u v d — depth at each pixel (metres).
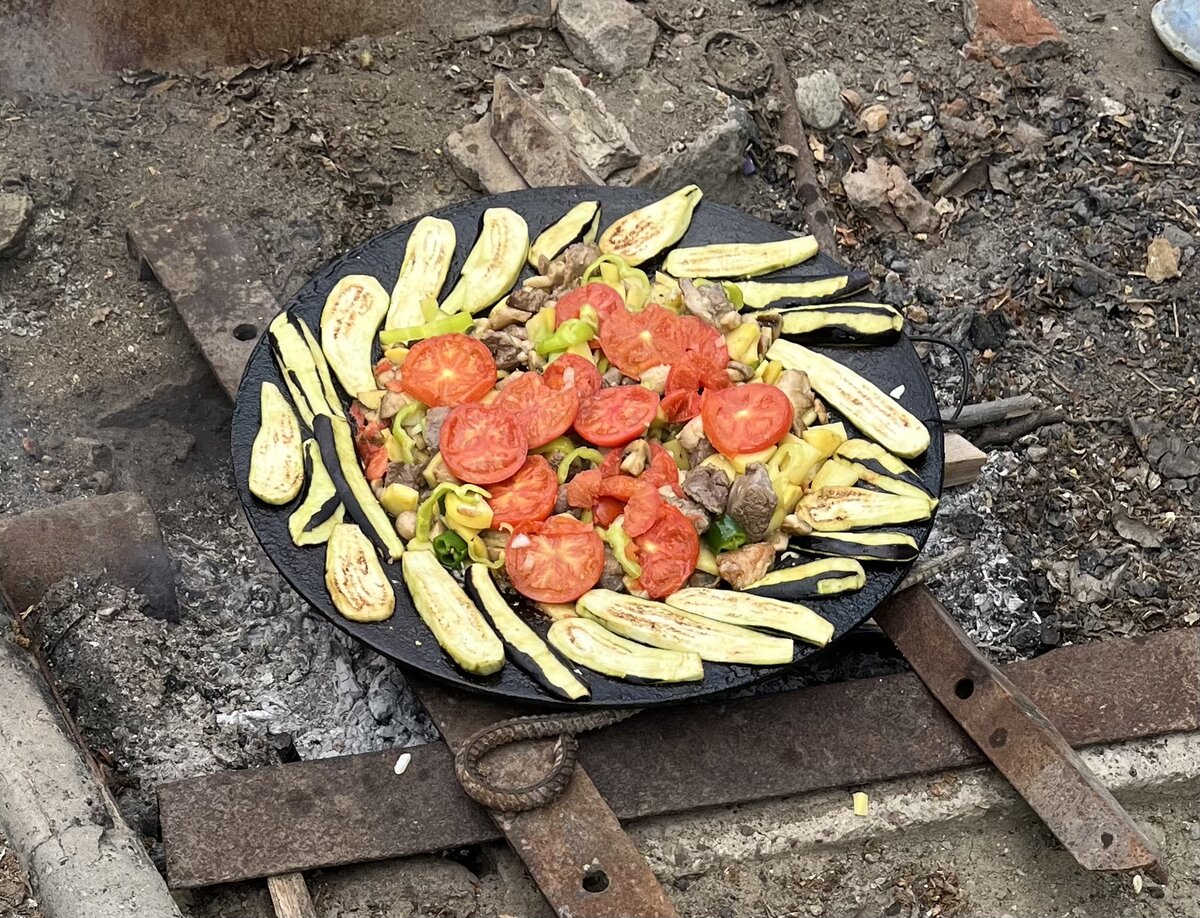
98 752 1.21
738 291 1.36
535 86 1.76
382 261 1.37
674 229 1.40
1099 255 1.69
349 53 1.78
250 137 1.69
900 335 1.34
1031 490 1.50
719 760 1.18
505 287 1.36
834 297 1.37
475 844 1.16
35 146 1.62
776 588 1.17
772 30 1.85
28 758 1.10
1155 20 1.89
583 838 1.10
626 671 1.12
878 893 1.20
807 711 1.21
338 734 1.26
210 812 1.12
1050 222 1.73
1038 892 1.22
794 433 1.25
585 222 1.41
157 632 1.29
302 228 1.64
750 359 1.30
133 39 1.69
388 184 1.69
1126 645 1.28
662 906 1.07
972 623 1.40
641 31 1.74
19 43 1.65
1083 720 1.24
